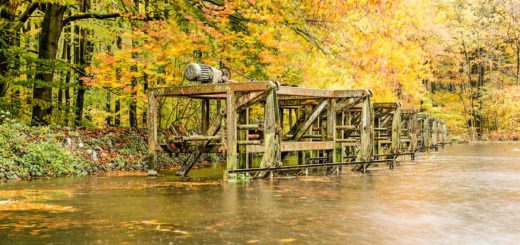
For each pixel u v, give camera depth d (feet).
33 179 37.47
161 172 44.24
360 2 52.65
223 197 28.25
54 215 22.35
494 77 170.50
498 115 165.48
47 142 42.01
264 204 25.75
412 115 79.36
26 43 69.26
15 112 52.16
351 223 20.79
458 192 31.30
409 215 22.82
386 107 61.87
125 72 49.75
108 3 63.77
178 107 72.33
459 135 160.76
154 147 40.34
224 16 49.47
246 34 52.65
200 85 37.93
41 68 51.37
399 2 55.52
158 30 48.98
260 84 36.14
